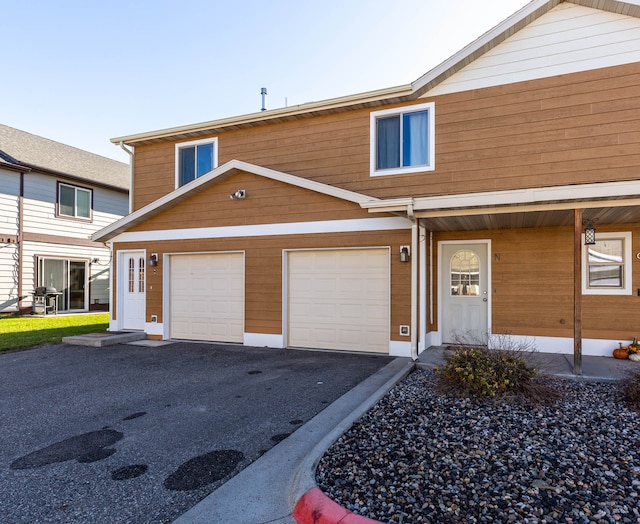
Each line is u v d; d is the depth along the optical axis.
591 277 7.74
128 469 3.47
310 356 7.97
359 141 8.84
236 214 9.31
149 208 9.83
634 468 3.14
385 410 4.61
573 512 2.59
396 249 7.89
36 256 15.10
